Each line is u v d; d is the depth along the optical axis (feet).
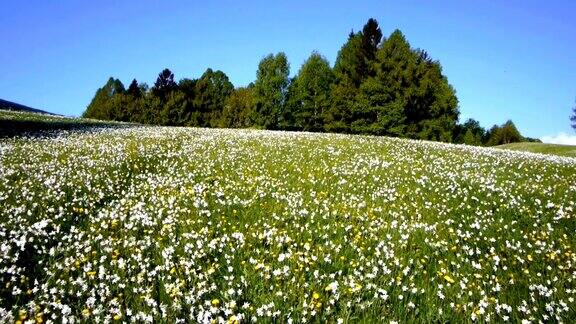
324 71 187.52
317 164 58.34
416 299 22.97
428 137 170.60
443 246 30.14
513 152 85.46
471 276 25.80
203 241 28.89
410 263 27.09
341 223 34.27
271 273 24.98
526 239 31.81
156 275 24.53
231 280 23.85
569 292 23.12
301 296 22.16
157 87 286.05
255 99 187.42
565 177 53.67
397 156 66.80
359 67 185.57
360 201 41.04
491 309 21.85
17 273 23.11
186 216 34.60
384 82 165.17
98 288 22.76
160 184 44.78
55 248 26.96
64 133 98.02
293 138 88.53
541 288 23.25
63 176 47.47
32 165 52.70
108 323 19.40
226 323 19.39
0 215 32.09
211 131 112.16
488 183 48.29
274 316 20.45
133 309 20.99
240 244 28.76
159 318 20.20
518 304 22.62
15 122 110.11
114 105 293.02
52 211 34.32
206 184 45.09
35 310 19.93
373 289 23.53
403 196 43.39
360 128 165.99
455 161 64.95
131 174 50.75
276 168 54.95
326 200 40.19
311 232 31.71
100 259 25.53
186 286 23.44
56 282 22.67
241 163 57.52
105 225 31.19
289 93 188.44
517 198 41.88
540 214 37.47
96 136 90.63
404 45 165.78
